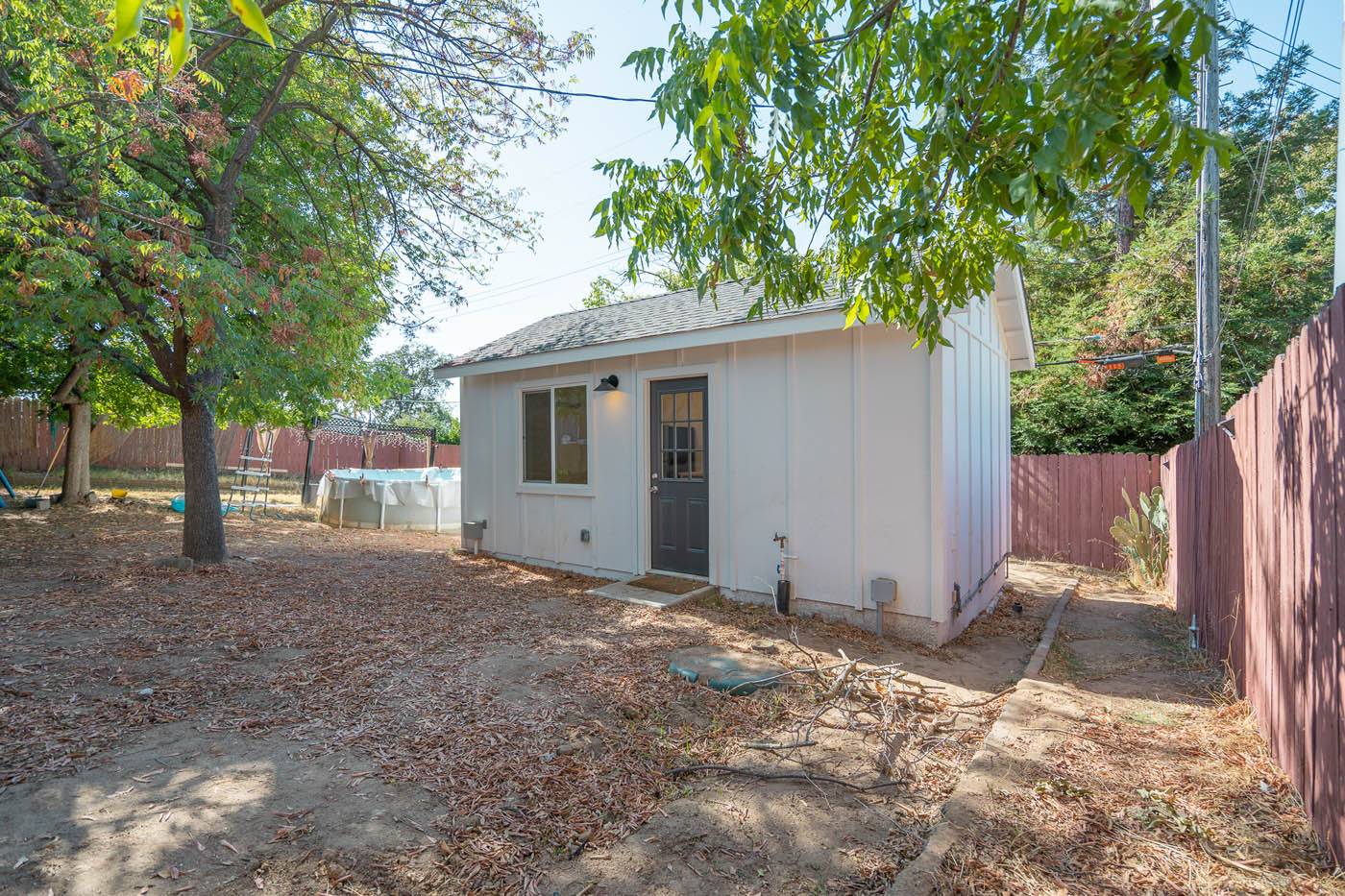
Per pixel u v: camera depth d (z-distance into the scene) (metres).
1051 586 8.96
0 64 5.91
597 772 3.09
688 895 2.26
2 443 17.77
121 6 0.88
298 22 8.37
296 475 21.83
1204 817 2.60
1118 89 1.92
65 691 3.87
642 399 7.39
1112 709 3.85
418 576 7.76
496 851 2.47
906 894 2.13
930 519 5.45
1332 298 2.45
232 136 8.40
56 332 7.53
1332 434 2.41
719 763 3.21
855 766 3.22
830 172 3.20
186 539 7.84
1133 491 10.34
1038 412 14.36
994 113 2.38
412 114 9.13
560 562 8.30
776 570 6.33
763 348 6.42
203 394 7.34
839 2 2.90
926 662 5.03
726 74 2.58
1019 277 7.60
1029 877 2.23
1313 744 2.52
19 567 7.34
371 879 2.29
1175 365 12.97
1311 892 2.12
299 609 5.98
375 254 10.16
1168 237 13.41
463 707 3.82
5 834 2.48
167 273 5.47
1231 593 4.32
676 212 3.41
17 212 4.86
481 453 9.48
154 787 2.86
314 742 3.33
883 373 5.70
